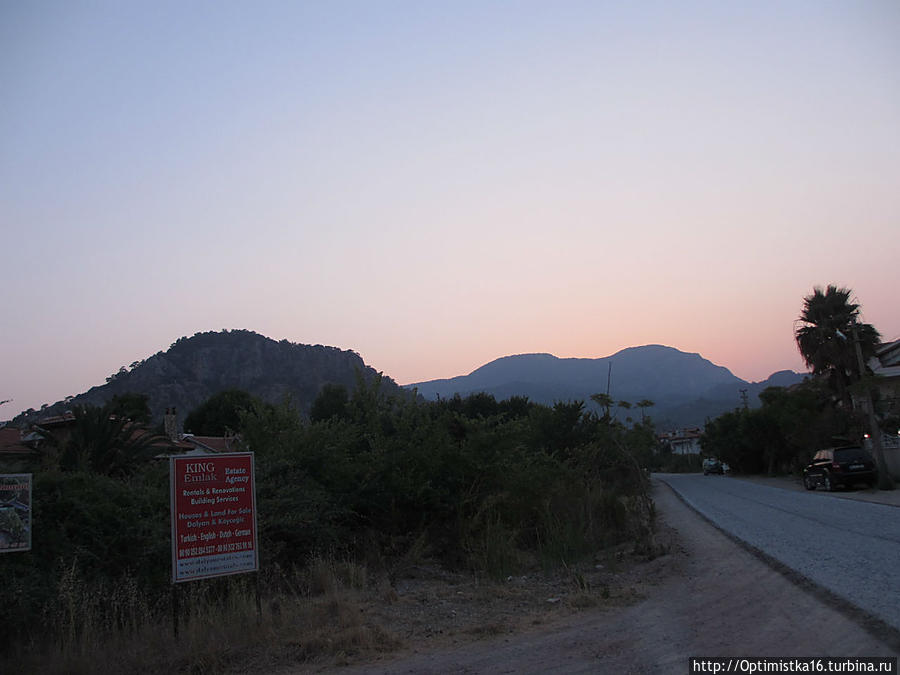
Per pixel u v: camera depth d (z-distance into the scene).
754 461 64.81
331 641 7.89
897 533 14.24
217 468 8.84
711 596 9.46
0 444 27.05
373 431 16.34
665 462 114.88
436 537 14.68
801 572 10.24
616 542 17.00
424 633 8.38
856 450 30.97
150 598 9.45
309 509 12.88
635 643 7.32
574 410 31.34
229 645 7.99
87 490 9.93
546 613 9.16
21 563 8.50
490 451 15.85
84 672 7.23
